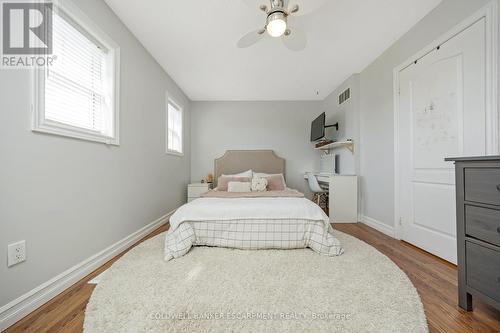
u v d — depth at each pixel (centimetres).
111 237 207
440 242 204
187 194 445
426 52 217
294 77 365
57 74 156
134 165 249
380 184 296
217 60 305
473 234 120
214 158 482
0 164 115
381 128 293
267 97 465
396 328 110
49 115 151
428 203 218
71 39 170
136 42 253
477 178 117
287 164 483
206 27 233
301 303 130
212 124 484
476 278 118
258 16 216
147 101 281
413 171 238
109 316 119
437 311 126
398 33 246
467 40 178
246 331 108
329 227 222
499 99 156
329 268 175
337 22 226
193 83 389
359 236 272
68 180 158
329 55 293
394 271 171
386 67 280
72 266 161
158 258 195
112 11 208
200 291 143
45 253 139
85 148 175
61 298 141
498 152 157
